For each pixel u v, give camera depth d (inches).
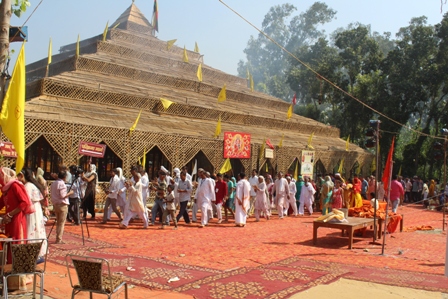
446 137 808.9
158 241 497.4
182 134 829.8
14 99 261.6
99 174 899.4
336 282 324.5
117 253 409.1
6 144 575.8
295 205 829.2
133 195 583.5
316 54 2006.6
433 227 739.4
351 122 1699.1
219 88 1266.0
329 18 2859.3
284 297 279.9
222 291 289.7
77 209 587.5
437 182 1418.6
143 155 776.3
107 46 1175.0
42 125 654.5
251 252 450.3
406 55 1648.6
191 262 388.8
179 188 650.8
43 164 839.7
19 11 322.3
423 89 1620.3
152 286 296.0
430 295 299.9
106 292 217.3
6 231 274.2
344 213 523.8
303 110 1972.2
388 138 1592.0
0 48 271.3
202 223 630.5
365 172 1330.0
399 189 770.2
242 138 914.7
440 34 1589.6
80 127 694.5
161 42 1407.5
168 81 1160.8
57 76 888.3
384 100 1599.4
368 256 455.2
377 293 298.2
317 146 1165.1
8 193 273.3
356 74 1745.8
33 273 238.8
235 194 704.4
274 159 994.1
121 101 900.6
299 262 402.3
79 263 221.5
